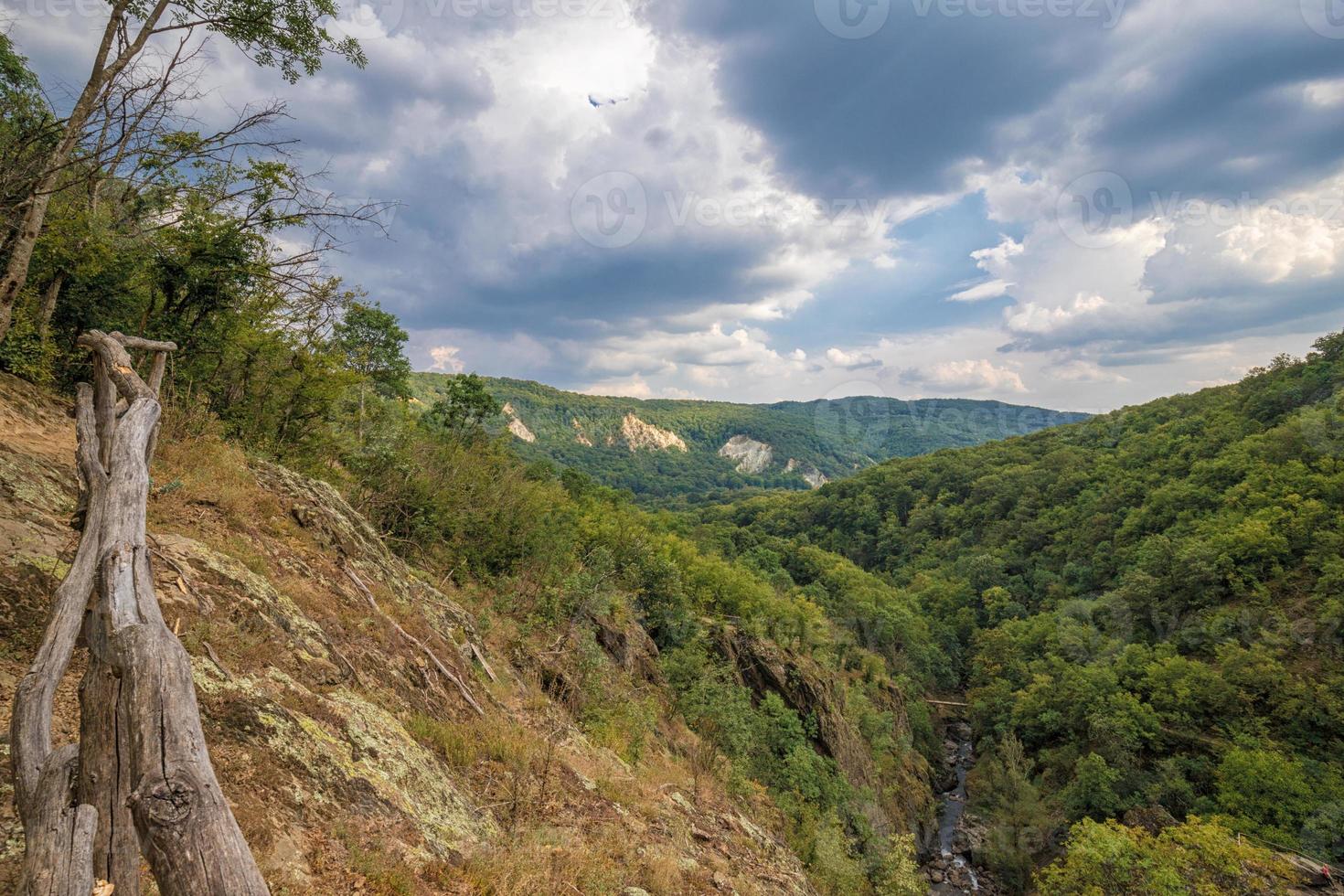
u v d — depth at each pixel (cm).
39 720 232
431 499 2362
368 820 540
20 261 866
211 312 1461
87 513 310
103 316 1327
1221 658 5769
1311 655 5606
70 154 1030
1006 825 4747
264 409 1708
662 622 3897
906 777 5122
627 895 768
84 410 384
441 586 1975
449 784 746
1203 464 9256
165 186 1350
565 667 1959
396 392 3500
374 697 826
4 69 1255
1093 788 4862
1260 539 6850
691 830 1286
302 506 1201
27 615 496
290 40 1052
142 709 205
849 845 2820
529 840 751
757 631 4903
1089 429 14662
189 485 976
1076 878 3219
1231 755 4619
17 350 1094
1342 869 3759
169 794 182
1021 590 9938
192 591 673
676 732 2488
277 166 1251
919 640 8519
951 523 13100
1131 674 6150
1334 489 7050
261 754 507
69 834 198
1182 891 2966
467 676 1220
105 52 896
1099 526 10050
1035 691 6338
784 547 11150
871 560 13638
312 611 888
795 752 3136
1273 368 11538
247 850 185
